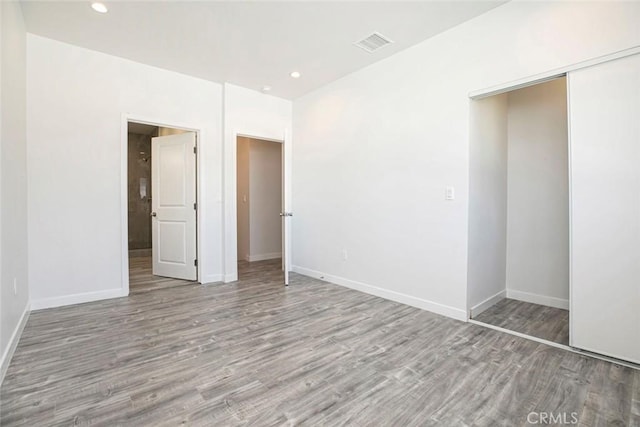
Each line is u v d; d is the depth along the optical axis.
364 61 3.50
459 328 2.63
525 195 3.39
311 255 4.54
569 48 2.17
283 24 2.76
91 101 3.27
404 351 2.22
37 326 2.62
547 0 2.27
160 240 4.43
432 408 1.60
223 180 4.21
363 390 1.76
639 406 1.61
